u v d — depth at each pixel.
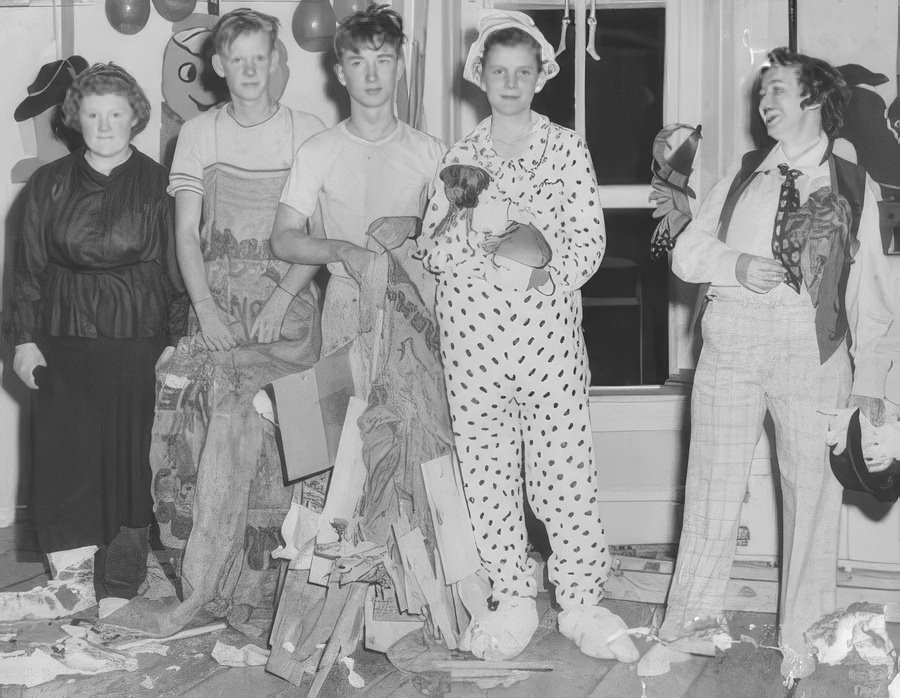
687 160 2.92
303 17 3.00
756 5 3.04
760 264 2.42
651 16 3.31
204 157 2.80
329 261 2.66
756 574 2.93
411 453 2.64
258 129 2.79
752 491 3.00
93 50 3.02
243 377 2.81
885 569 2.92
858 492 2.91
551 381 2.51
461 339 2.52
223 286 2.80
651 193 2.92
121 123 2.79
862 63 2.93
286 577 2.65
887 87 2.91
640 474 3.26
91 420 2.87
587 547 2.62
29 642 2.69
